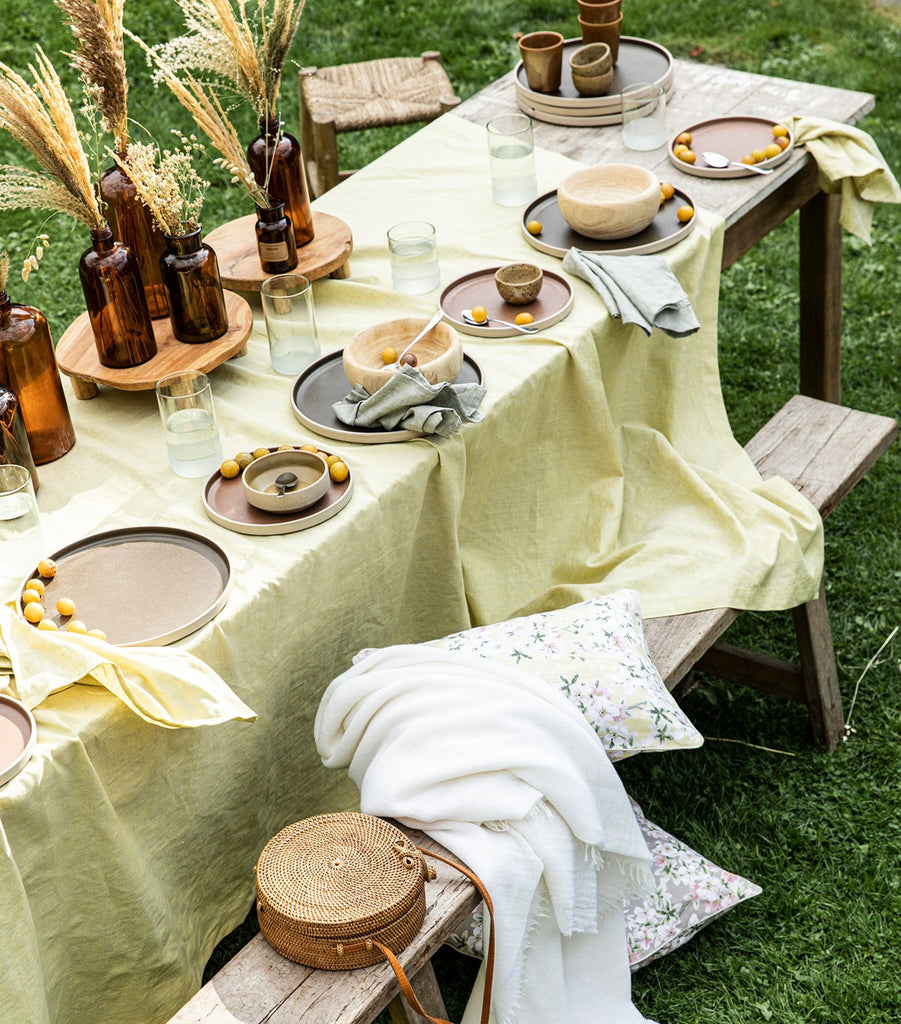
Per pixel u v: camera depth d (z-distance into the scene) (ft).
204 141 17.31
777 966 7.62
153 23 19.95
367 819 5.93
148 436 7.69
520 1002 6.20
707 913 7.64
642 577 8.34
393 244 8.82
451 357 7.45
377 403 7.26
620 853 6.33
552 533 8.81
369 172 10.78
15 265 15.21
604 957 6.77
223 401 7.93
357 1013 5.23
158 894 6.23
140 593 6.34
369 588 7.20
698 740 6.44
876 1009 7.34
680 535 8.69
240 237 9.45
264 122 8.55
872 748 9.16
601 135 10.91
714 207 9.50
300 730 7.11
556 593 8.49
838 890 8.09
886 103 17.81
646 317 8.31
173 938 6.39
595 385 8.38
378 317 8.76
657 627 7.95
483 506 8.36
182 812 6.31
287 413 7.79
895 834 8.46
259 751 6.73
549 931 6.25
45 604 6.28
